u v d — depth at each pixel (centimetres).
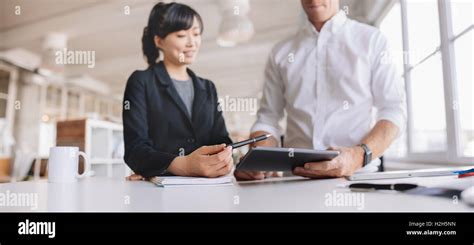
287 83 137
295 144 137
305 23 137
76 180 96
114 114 701
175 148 144
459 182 51
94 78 624
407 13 228
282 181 86
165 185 76
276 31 403
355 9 283
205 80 163
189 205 46
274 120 141
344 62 125
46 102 622
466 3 158
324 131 128
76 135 237
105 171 251
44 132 610
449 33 172
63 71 571
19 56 516
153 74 150
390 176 75
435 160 186
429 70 197
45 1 363
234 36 331
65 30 432
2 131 545
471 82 156
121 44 473
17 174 405
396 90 117
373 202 44
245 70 539
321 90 129
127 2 356
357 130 124
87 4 369
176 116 147
